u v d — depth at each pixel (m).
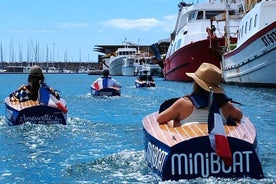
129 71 99.25
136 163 8.08
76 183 6.89
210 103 6.67
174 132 6.78
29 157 8.83
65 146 9.98
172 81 54.34
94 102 23.36
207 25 48.59
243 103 22.16
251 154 6.39
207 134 6.43
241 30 37.66
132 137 11.38
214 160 6.35
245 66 35.16
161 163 6.51
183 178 6.34
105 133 11.95
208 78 7.04
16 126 11.93
